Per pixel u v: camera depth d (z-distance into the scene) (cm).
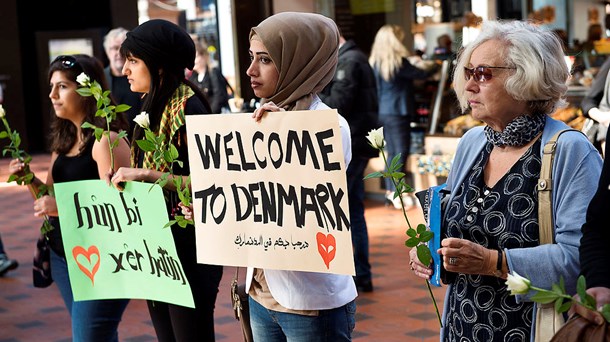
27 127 1697
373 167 979
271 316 306
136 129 363
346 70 602
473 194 259
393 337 529
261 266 296
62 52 1642
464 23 980
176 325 357
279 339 312
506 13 998
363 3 1030
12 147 405
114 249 362
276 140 287
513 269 241
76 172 396
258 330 313
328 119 275
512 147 255
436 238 260
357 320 564
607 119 592
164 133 353
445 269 260
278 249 291
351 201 617
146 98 363
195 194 309
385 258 723
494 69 247
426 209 274
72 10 1691
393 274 671
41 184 407
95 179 393
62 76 397
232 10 1085
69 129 404
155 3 1468
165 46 354
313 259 284
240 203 299
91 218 364
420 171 934
